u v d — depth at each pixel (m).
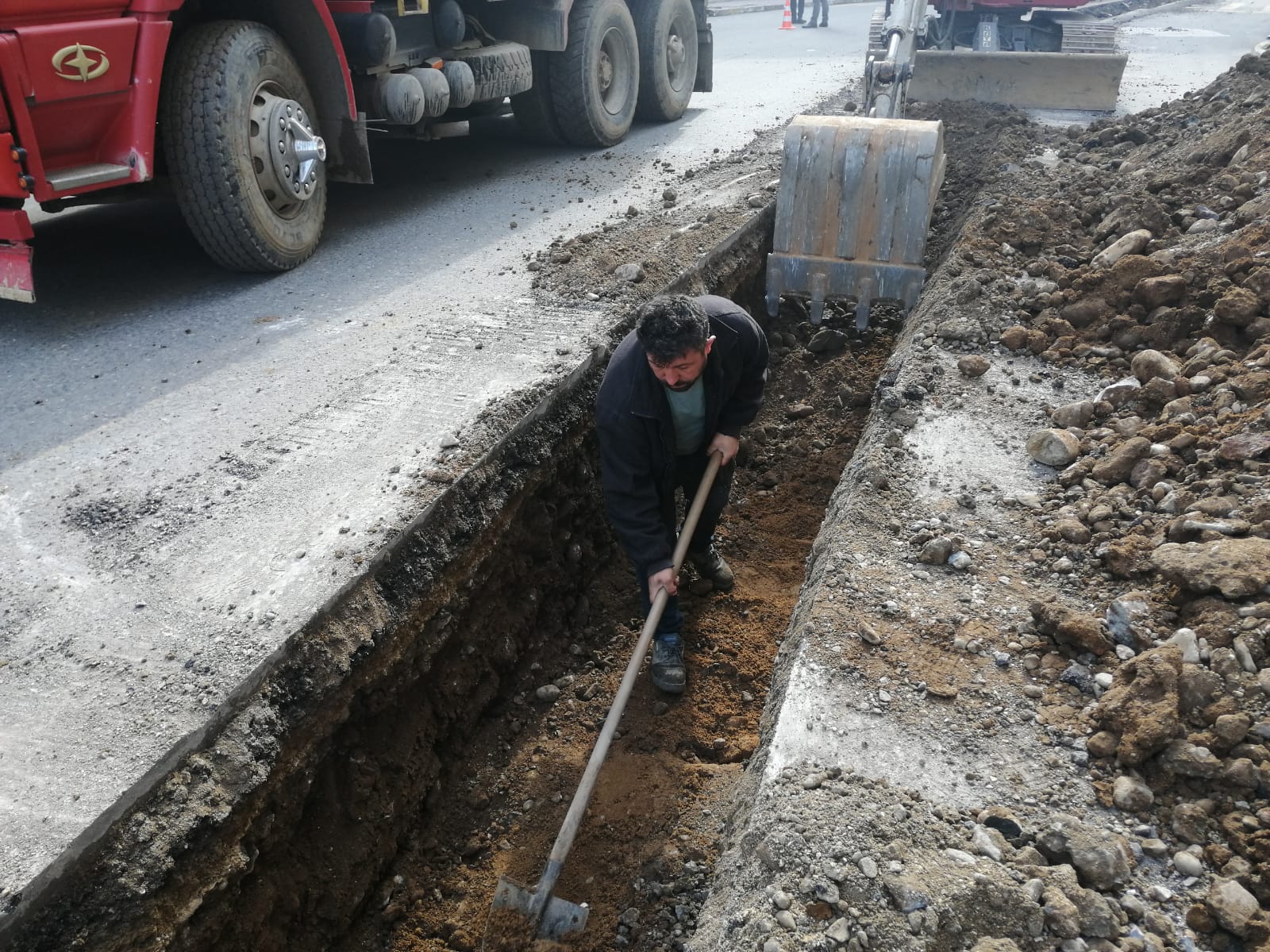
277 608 2.62
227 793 2.27
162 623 2.58
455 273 5.02
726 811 2.76
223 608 2.63
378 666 2.79
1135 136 6.63
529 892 2.53
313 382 3.85
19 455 3.40
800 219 5.23
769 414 5.12
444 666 3.18
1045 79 8.50
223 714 2.33
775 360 5.50
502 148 8.25
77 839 1.98
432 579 3.02
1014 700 2.42
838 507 3.40
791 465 4.75
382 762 2.88
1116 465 3.15
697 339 2.59
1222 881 1.91
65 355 4.20
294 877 2.53
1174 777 2.13
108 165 4.33
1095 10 14.59
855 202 5.10
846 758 2.26
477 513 3.26
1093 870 1.96
